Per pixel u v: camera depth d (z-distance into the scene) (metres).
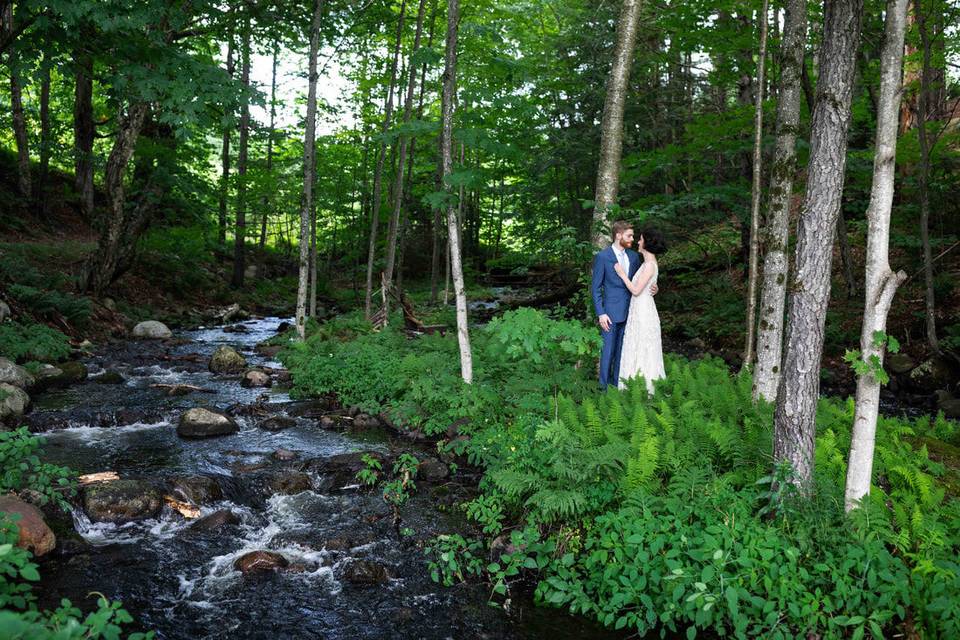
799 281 4.52
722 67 13.72
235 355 13.17
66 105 28.31
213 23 15.02
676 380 8.17
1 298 13.20
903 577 4.04
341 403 10.23
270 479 6.82
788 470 4.52
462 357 8.47
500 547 5.33
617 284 8.24
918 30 12.01
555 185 23.53
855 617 3.83
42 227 24.08
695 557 4.25
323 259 34.78
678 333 16.62
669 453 5.37
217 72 8.97
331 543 5.57
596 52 19.88
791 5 7.46
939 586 3.86
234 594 4.80
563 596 4.65
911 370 11.66
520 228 25.66
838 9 4.31
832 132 4.34
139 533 5.65
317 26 13.45
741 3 11.82
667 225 18.23
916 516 4.41
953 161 14.71
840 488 4.96
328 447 8.17
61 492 6.02
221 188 22.78
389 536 5.79
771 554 4.13
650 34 16.52
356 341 12.55
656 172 20.25
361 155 23.45
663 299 19.25
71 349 13.26
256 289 27.94
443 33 19.08
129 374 12.33
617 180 9.09
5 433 5.34
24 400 9.02
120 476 6.75
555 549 5.12
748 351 9.34
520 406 7.38
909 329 12.88
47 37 9.12
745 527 4.46
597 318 8.56
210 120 9.20
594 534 5.10
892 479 5.23
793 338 4.58
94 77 9.91
